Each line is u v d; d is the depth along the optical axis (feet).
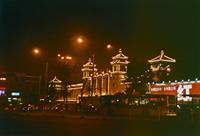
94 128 74.13
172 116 143.33
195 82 219.82
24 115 144.66
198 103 147.02
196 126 90.07
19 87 325.83
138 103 152.05
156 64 266.57
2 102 279.28
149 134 60.03
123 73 300.40
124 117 139.33
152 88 245.86
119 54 305.73
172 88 234.79
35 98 274.16
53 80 280.92
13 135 51.72
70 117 136.67
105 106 160.25
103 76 321.52
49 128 69.10
